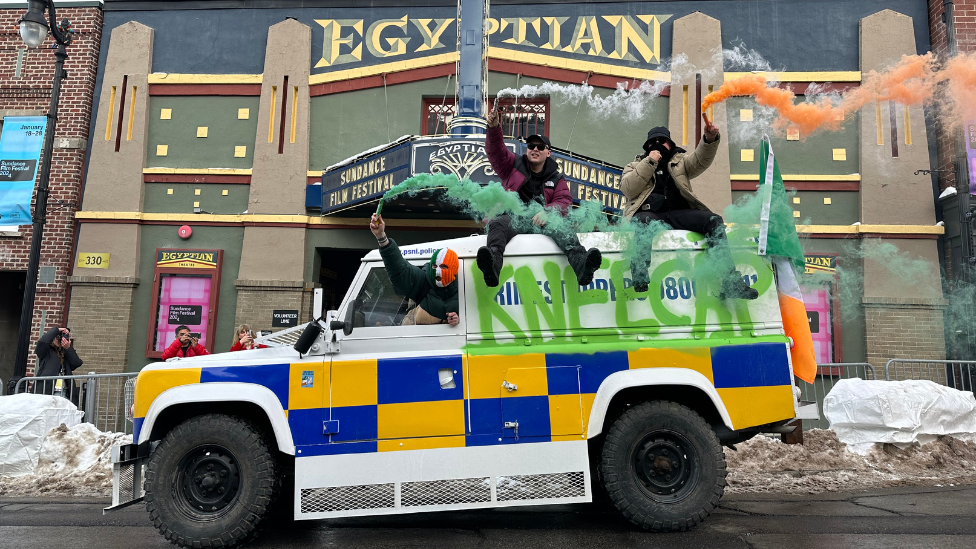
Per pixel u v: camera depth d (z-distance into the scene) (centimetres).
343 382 457
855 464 695
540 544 436
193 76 1137
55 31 931
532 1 1106
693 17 1086
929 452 710
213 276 1088
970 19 994
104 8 1174
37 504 611
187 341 812
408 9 1128
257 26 1152
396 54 1119
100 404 998
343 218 1080
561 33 1101
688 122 1066
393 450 449
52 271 1104
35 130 1144
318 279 1109
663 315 475
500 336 472
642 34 1097
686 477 455
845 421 734
